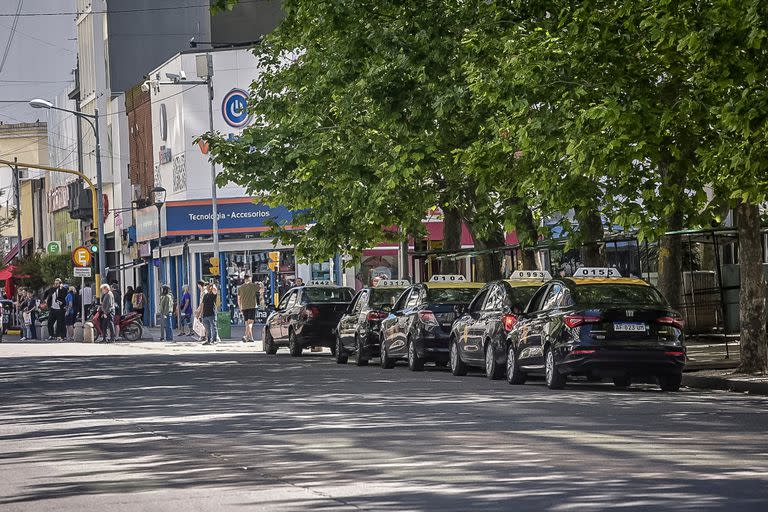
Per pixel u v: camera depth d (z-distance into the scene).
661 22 28.95
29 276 121.50
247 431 23.20
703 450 19.05
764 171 29.91
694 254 43.50
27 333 96.25
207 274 95.31
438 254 55.41
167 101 100.06
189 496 15.53
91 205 124.50
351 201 50.00
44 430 24.94
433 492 15.34
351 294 56.38
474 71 36.09
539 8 37.69
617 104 31.20
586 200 37.19
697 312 40.72
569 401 28.88
